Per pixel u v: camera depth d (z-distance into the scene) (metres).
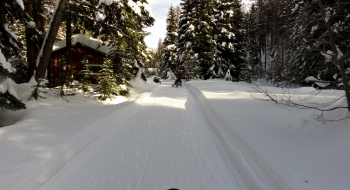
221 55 27.05
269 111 6.53
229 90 13.48
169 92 15.56
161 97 12.59
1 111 7.39
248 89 13.61
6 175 3.03
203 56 28.22
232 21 26.52
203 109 8.62
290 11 5.72
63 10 8.98
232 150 4.16
